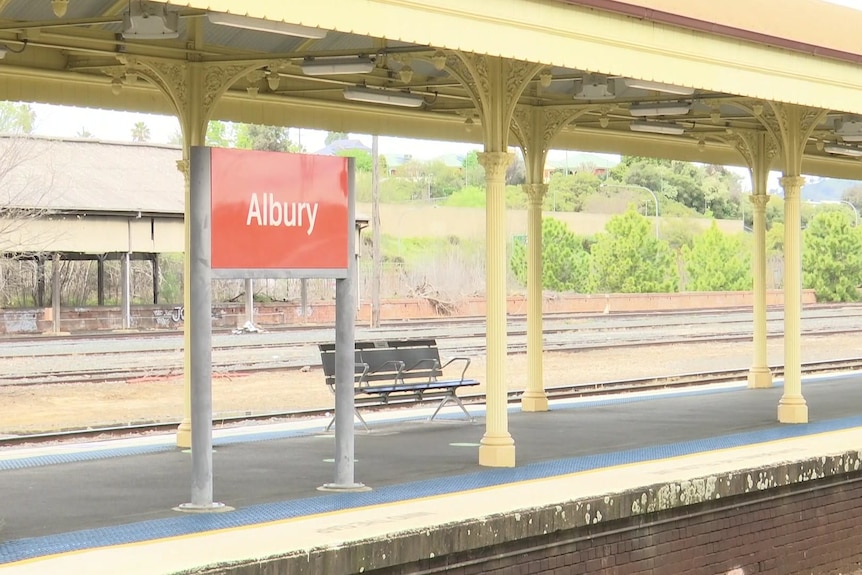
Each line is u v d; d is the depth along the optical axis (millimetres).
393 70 14891
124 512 9078
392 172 95500
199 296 9141
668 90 12828
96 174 45219
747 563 10992
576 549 9414
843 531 12188
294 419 17938
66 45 12258
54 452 12648
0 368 27094
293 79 14922
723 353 33781
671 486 10172
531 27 9844
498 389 11484
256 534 8141
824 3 14859
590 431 14180
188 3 7289
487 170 11375
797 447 12609
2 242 41656
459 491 9922
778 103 14961
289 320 45469
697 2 11891
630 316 50125
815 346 35938
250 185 9359
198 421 9203
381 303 52062
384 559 8031
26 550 7668
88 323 42000
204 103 12812
